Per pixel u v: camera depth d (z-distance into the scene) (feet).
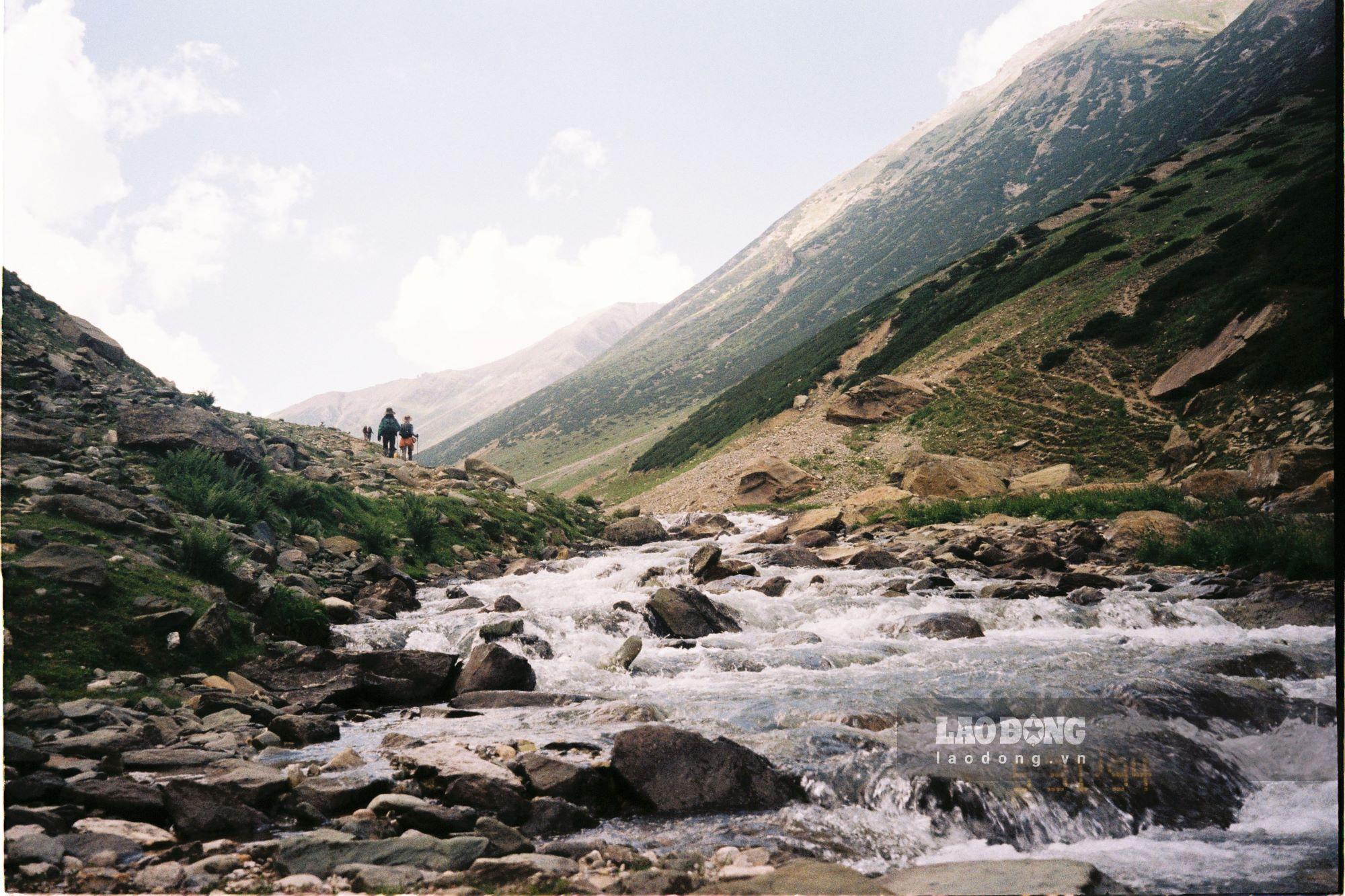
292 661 27.81
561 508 98.53
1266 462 76.64
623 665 31.91
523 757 18.49
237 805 15.69
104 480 38.04
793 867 13.25
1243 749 19.06
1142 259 163.94
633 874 13.23
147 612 26.58
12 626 23.21
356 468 75.20
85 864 13.35
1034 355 157.58
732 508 147.74
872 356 208.33
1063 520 80.94
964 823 15.98
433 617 41.39
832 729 21.36
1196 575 48.80
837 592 49.21
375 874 13.10
